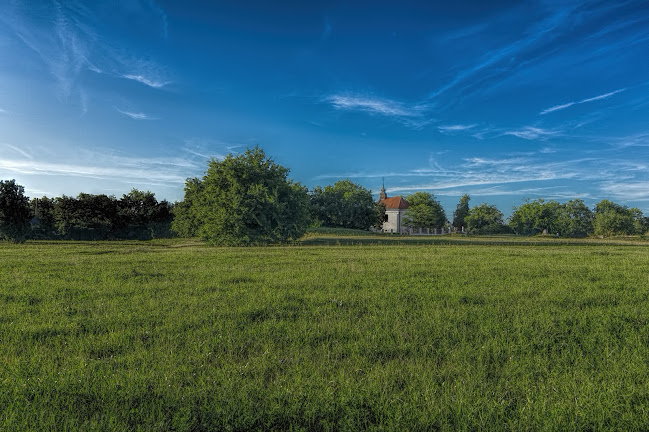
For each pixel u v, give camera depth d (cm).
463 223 13338
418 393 427
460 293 995
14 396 416
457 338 632
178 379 467
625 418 381
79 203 5488
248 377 473
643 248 3272
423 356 552
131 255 2267
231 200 3691
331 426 377
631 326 717
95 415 386
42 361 533
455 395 422
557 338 641
